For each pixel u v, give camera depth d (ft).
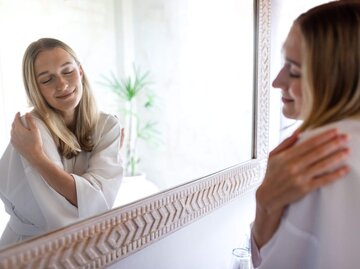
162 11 2.85
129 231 2.28
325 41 1.44
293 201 1.48
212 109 3.43
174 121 3.04
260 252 1.73
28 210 1.89
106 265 2.13
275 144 4.44
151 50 2.78
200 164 3.25
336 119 1.47
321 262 1.39
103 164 2.41
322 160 1.38
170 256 2.78
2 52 1.81
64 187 2.13
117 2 2.44
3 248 1.61
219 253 3.53
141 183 2.63
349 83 1.44
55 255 1.81
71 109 2.21
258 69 3.80
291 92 1.70
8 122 1.87
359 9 1.44
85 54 2.25
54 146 2.11
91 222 2.02
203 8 3.23
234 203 3.75
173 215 2.70
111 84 2.48
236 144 3.74
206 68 3.35
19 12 1.86
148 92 2.80
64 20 2.09
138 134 2.71
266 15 3.78
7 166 1.86
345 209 1.36
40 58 1.99
